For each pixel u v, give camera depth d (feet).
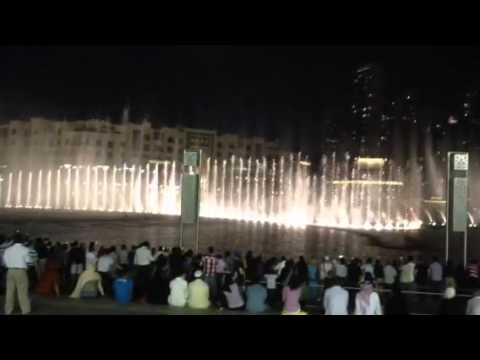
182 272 58.59
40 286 59.93
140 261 64.95
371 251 138.82
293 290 51.93
